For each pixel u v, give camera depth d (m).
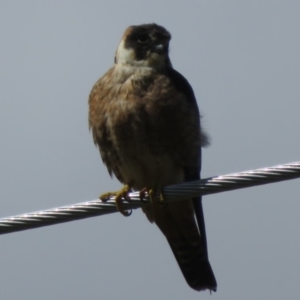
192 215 12.99
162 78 12.83
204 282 13.34
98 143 13.08
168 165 12.72
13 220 10.41
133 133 12.57
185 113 12.67
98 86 12.99
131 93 12.61
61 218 10.47
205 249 13.21
